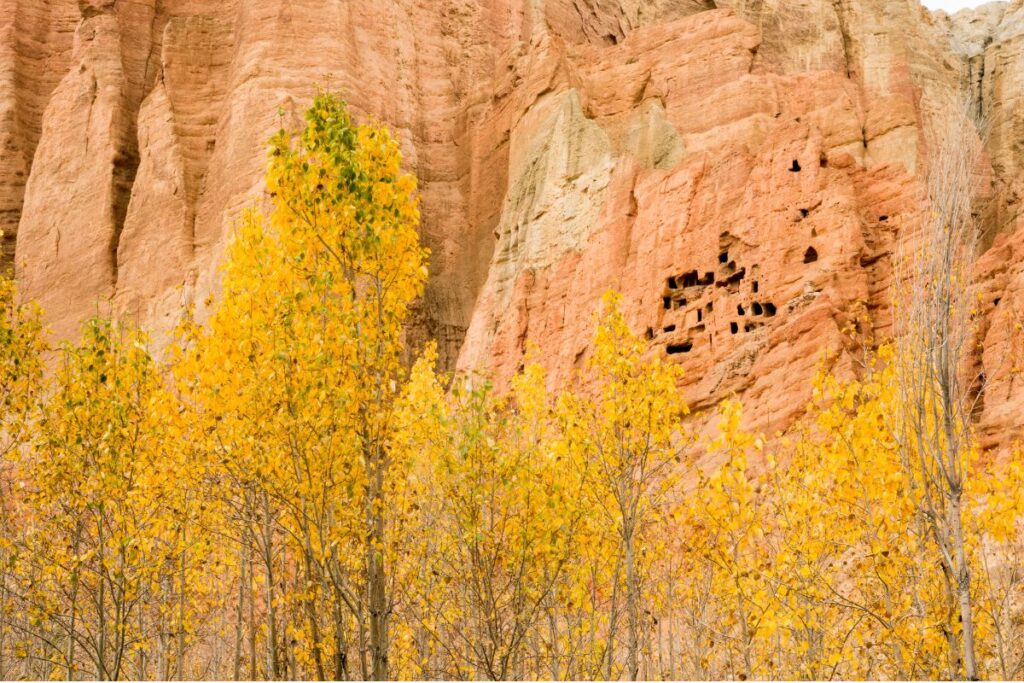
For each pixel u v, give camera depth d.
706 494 14.16
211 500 17.92
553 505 16.91
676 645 28.17
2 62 94.12
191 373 16.23
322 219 15.77
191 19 88.62
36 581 18.11
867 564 16.53
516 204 71.75
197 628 26.08
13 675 21.52
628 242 61.16
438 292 78.88
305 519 15.39
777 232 52.66
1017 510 14.70
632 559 18.55
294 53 82.31
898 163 53.53
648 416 18.53
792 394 45.03
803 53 78.62
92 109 88.44
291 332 15.01
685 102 69.81
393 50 87.25
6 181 91.19
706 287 55.00
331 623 18.27
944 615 15.12
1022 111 75.12
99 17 91.31
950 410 13.51
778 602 14.45
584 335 58.56
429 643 19.41
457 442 16.59
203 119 84.94
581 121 70.75
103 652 17.45
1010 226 59.09
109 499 17.42
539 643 19.28
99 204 84.50
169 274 78.00
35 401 19.33
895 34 77.94
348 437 15.33
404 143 83.75
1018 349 40.50
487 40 93.06
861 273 48.94
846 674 16.34
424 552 17.77
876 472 16.00
